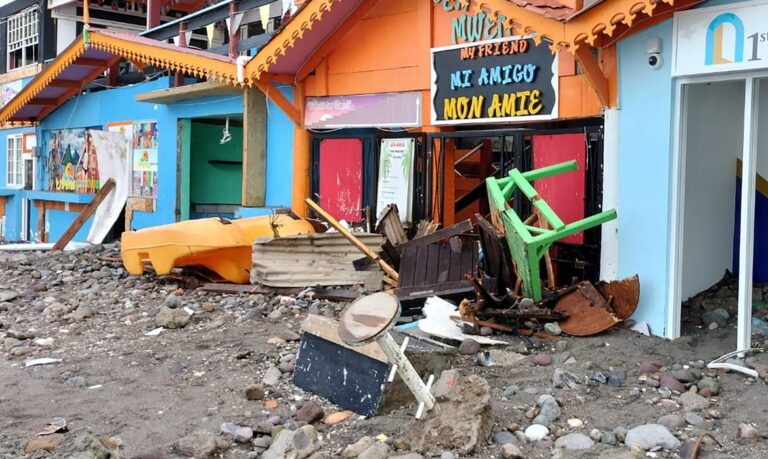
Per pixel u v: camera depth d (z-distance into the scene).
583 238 8.16
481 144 11.98
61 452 4.88
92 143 17.25
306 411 5.34
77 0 18.36
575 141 8.39
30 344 7.74
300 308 8.87
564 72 8.41
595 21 6.74
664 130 7.02
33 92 17.30
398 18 10.24
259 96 12.44
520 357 6.49
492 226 7.81
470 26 9.37
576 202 8.36
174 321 8.26
